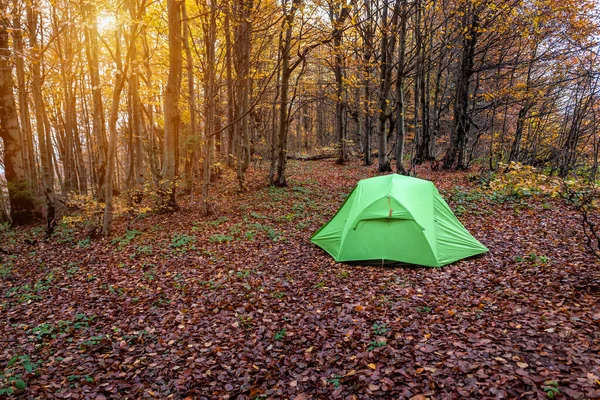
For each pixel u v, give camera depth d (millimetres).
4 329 6039
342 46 14719
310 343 5004
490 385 3594
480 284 6367
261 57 18719
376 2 16500
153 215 13953
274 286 7078
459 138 18750
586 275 5891
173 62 12688
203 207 13039
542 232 8734
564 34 14258
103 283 7918
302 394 3963
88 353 5156
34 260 9977
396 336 4855
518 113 16266
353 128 35750
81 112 23172
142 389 4297
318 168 23656
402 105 16156
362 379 4020
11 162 14148
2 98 13453
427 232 7746
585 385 3344
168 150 13531
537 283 5988
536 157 15531
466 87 17938
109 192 11414
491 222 10078
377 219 8047
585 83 11773
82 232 12359
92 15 9711
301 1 11992
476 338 4543
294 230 10867
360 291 6574
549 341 4227
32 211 14680
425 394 3631
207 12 11500
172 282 7629
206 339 5359
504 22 15422
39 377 4574
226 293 6898
